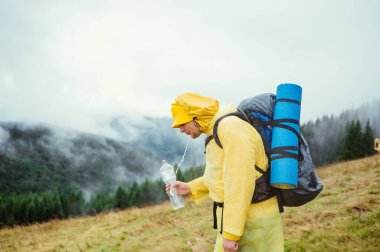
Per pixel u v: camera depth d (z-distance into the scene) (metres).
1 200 67.12
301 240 4.27
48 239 7.62
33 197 71.50
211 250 4.81
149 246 5.39
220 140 2.00
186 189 2.62
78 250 5.93
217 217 2.19
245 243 2.06
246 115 2.10
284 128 1.99
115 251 5.48
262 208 2.04
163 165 2.73
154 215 8.34
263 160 2.03
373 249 3.50
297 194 1.98
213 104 2.10
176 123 2.15
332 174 10.12
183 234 5.88
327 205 5.67
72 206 72.00
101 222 8.91
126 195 68.50
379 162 9.82
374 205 4.98
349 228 4.25
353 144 60.31
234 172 1.87
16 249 6.98
